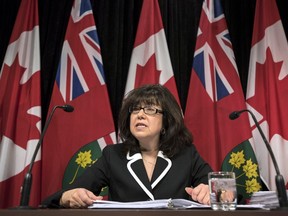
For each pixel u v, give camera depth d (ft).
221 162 8.02
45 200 4.32
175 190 5.20
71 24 8.90
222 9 9.02
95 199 4.09
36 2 9.20
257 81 8.53
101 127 8.18
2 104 8.46
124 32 9.47
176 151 5.67
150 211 2.75
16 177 7.99
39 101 8.41
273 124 8.02
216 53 8.70
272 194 4.08
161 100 5.74
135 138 5.75
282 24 9.04
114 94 9.08
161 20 8.93
